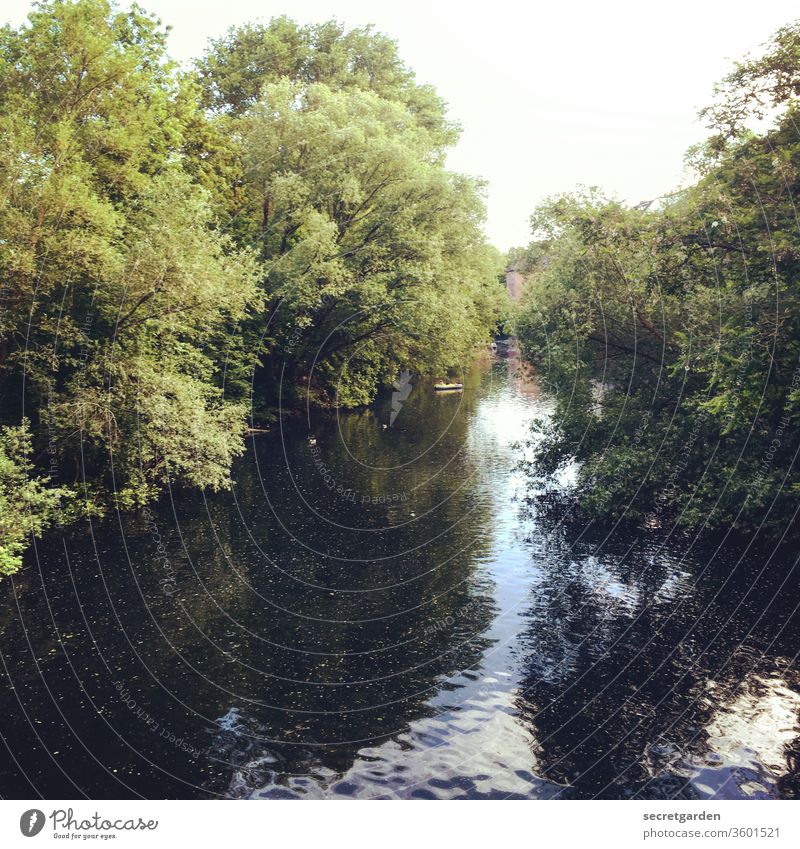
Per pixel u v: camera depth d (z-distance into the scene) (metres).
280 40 45.38
